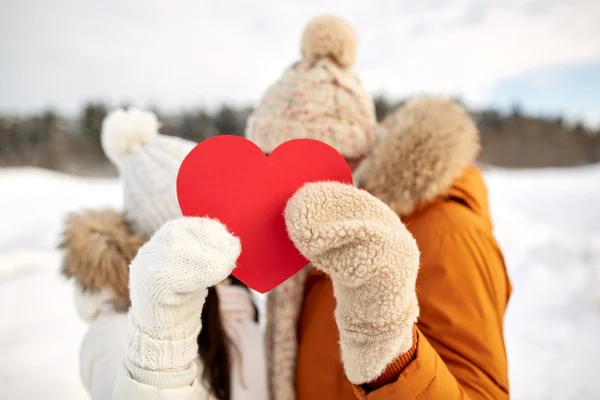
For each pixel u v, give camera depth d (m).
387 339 0.51
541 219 5.45
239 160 0.57
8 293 3.13
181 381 0.52
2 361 2.26
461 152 0.74
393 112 0.90
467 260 0.69
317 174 0.58
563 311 2.88
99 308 0.77
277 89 0.85
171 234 0.50
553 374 2.19
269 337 0.85
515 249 4.16
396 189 0.73
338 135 0.80
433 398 0.53
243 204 0.57
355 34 0.89
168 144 0.82
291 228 0.50
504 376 0.66
